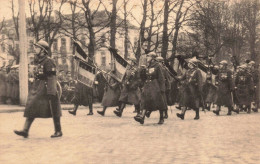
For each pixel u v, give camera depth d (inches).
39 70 347.9
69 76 927.7
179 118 569.0
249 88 681.0
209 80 720.3
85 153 281.6
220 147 309.4
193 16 1131.3
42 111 351.9
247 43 1649.9
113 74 601.9
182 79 558.9
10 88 834.2
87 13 1072.8
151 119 550.0
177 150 295.6
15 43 1636.3
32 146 311.1
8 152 285.0
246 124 481.7
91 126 453.7
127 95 581.0
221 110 762.8
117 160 257.3
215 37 1206.9
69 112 609.3
